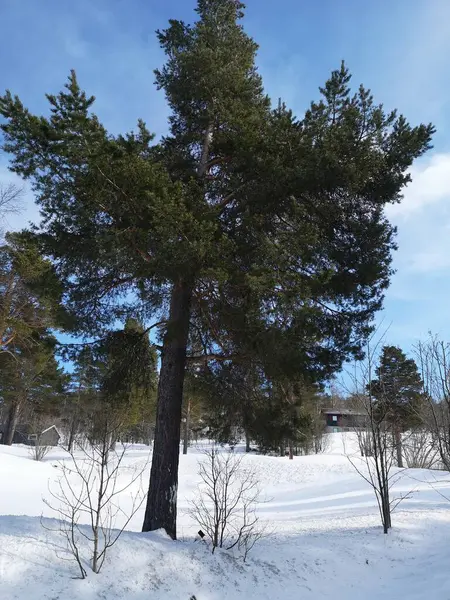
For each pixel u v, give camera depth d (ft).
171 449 25.71
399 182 27.91
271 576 20.56
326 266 26.09
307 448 148.66
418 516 33.55
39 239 25.17
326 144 25.32
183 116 35.09
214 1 37.63
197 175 30.37
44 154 23.72
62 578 15.71
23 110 23.53
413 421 67.05
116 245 22.70
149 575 17.66
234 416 30.76
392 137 27.71
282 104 28.48
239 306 25.02
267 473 90.48
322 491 75.61
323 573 22.02
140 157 25.34
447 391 33.71
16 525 18.78
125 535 20.77
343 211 28.02
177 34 36.11
